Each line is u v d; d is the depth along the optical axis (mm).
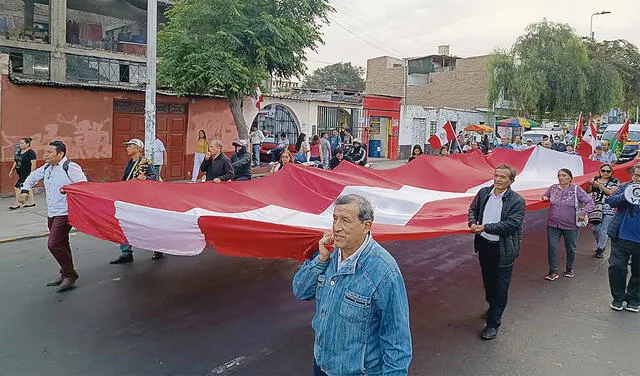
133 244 5715
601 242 9578
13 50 20203
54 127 15523
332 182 8352
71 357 5137
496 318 5809
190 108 18828
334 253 3225
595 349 5602
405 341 2904
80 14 24609
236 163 10281
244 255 5289
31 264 8344
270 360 5168
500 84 32562
